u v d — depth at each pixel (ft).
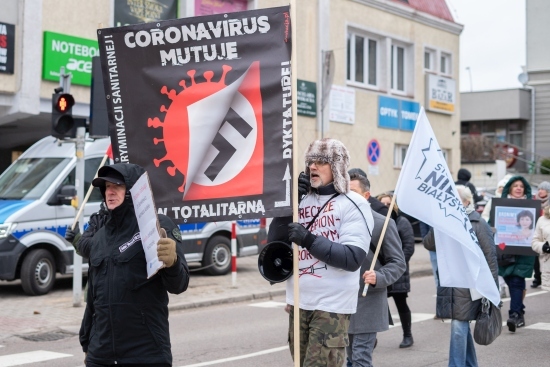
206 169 16.76
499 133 159.63
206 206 16.69
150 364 13.60
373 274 19.12
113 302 13.60
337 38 75.82
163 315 13.94
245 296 44.24
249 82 16.58
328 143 16.16
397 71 84.94
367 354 20.11
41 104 54.54
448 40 90.43
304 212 16.35
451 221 20.74
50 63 54.54
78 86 56.39
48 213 43.27
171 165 16.88
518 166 152.56
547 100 152.76
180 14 63.36
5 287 46.96
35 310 38.63
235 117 16.66
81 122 39.73
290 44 16.43
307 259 15.90
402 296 29.89
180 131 16.85
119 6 58.90
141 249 13.71
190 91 16.83
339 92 75.41
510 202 33.12
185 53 16.85
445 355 28.53
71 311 38.52
